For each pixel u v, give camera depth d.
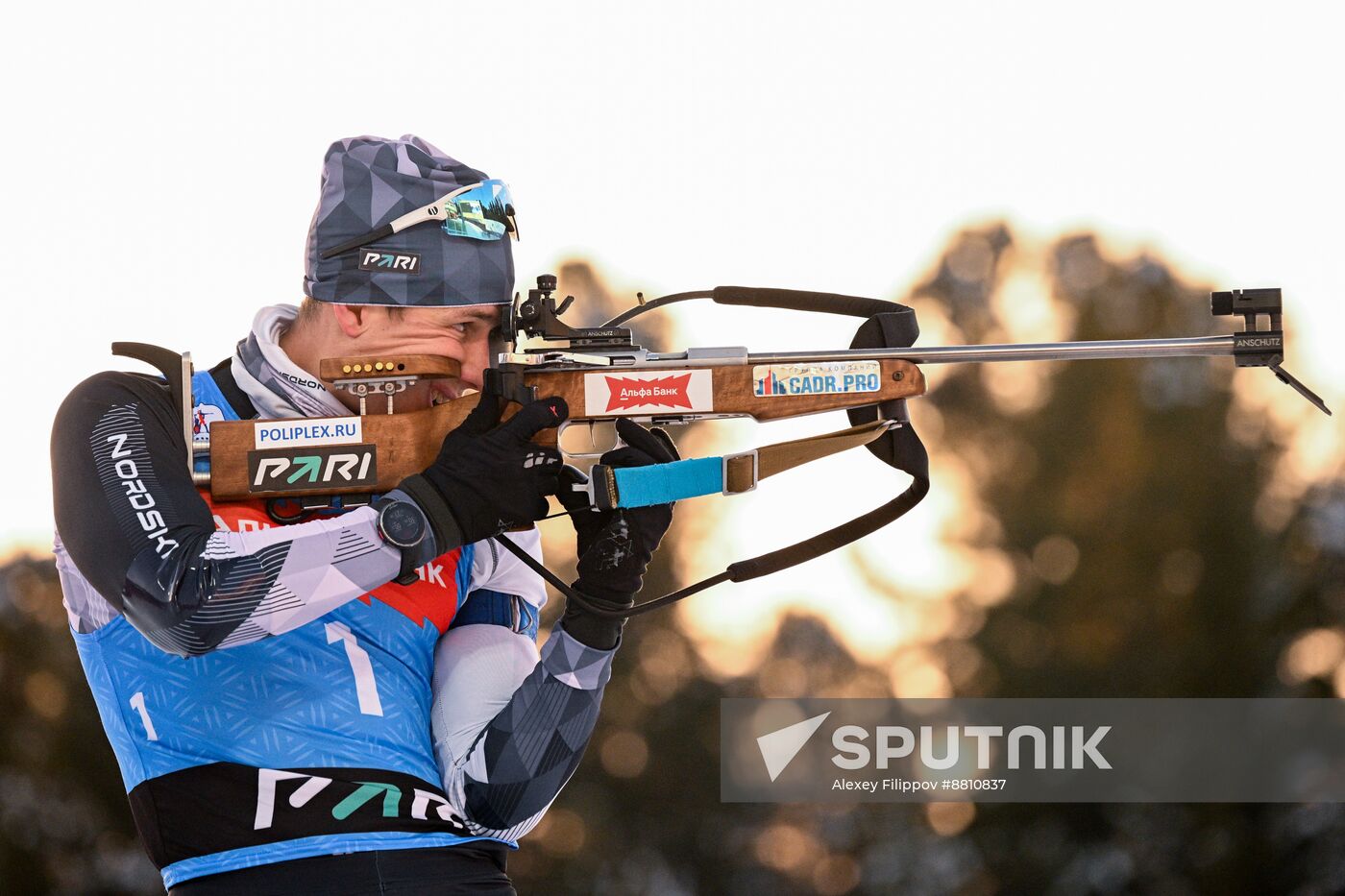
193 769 8.51
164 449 8.55
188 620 7.94
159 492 8.30
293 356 9.64
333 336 9.52
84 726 75.50
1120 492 85.69
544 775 9.37
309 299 9.56
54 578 76.31
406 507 8.27
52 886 74.19
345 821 8.47
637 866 75.81
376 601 9.01
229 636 8.02
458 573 9.48
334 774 8.54
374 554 8.17
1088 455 86.88
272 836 8.38
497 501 8.45
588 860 76.00
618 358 9.17
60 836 74.44
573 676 9.37
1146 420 88.19
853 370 9.32
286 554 8.04
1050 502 86.25
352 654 8.85
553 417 8.71
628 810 76.88
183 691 8.57
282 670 8.61
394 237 9.35
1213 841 70.69
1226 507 85.00
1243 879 70.75
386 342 9.47
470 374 9.71
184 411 8.80
